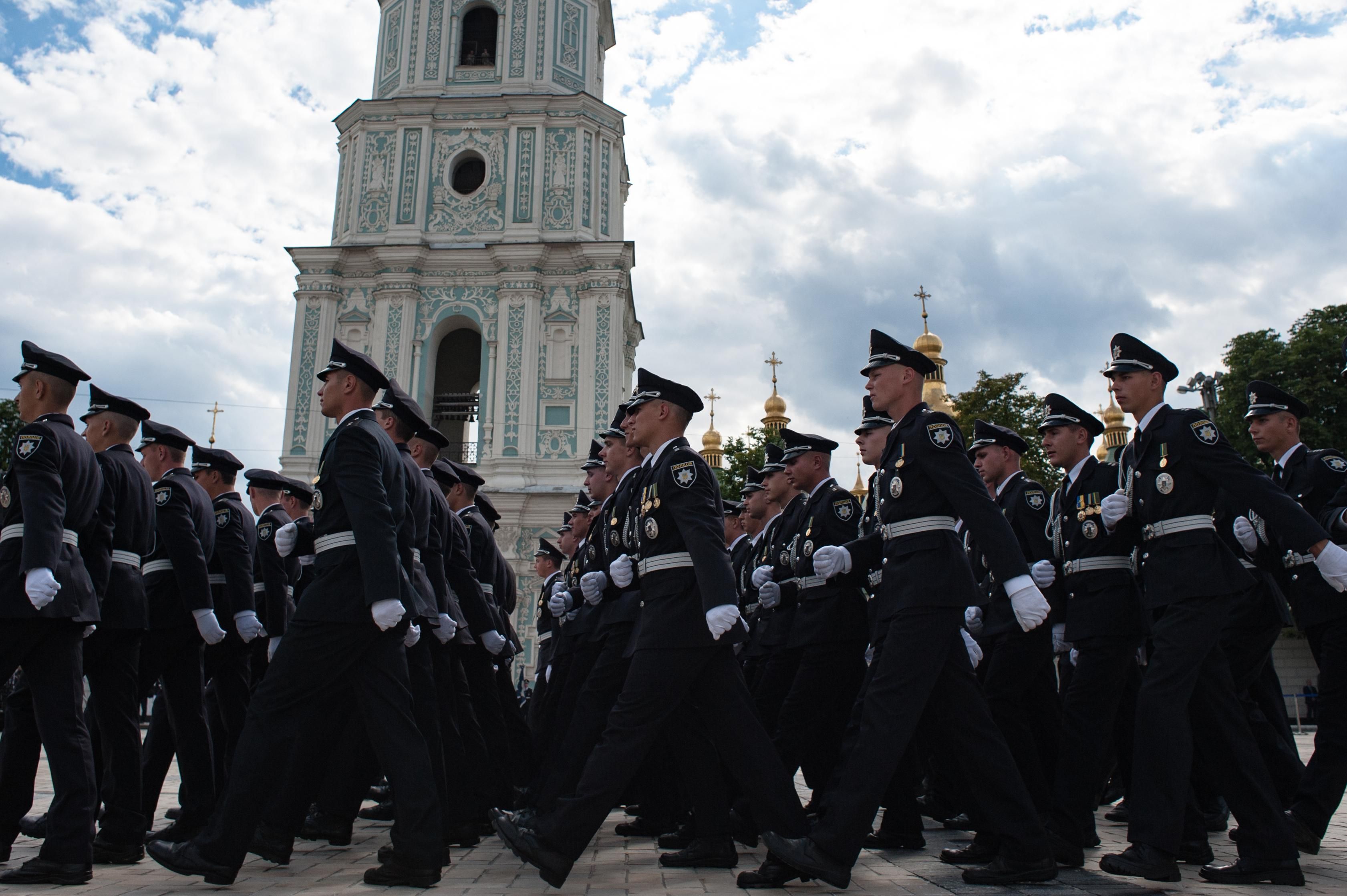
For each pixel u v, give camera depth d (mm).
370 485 6645
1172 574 6750
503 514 33625
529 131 37844
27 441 6738
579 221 36844
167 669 8195
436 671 8672
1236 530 8539
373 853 8172
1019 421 42906
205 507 8742
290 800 6965
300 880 6734
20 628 6594
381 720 6535
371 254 36438
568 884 6578
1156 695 6543
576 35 39906
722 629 6301
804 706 8141
